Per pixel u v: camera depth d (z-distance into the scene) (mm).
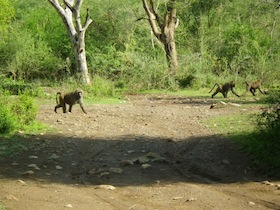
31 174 10078
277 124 12203
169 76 35969
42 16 46906
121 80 35688
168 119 18219
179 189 9312
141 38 43344
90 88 28391
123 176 10344
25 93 19172
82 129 15695
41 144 13070
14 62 39531
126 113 19891
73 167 11070
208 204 8297
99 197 8672
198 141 13641
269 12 47125
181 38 44875
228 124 16047
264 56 36719
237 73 35688
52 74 41312
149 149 12984
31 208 7672
